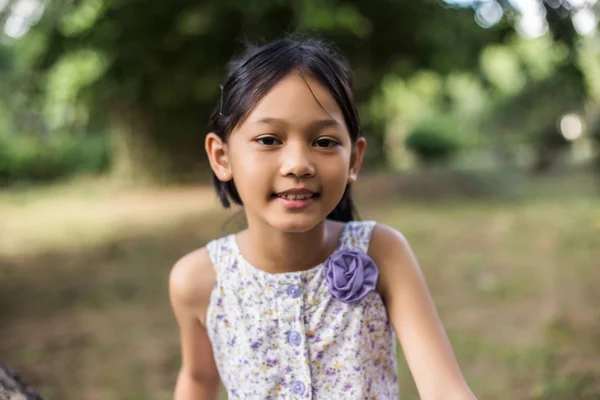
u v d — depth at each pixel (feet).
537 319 13.30
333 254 4.36
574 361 10.78
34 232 27.66
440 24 30.94
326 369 4.25
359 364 4.22
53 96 40.91
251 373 4.29
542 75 47.96
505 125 54.54
